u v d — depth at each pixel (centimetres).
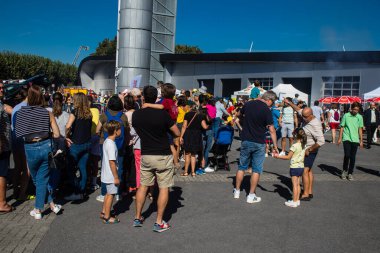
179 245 455
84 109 633
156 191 722
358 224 553
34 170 540
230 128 941
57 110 646
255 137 642
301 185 809
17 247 436
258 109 639
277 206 638
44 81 1291
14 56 5578
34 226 510
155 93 509
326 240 484
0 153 548
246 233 503
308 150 655
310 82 3077
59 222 529
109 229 505
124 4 3406
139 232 497
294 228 528
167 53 3759
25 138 526
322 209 628
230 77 3456
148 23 3462
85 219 545
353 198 708
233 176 878
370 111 1592
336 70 2836
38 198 536
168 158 500
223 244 462
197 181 817
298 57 2955
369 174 961
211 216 574
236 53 3309
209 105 934
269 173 930
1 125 548
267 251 444
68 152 634
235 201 663
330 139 1956
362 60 2678
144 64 3475
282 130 1209
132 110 673
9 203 617
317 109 1599
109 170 518
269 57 3112
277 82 3152
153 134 495
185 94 1077
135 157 658
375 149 1566
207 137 937
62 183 660
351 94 2783
